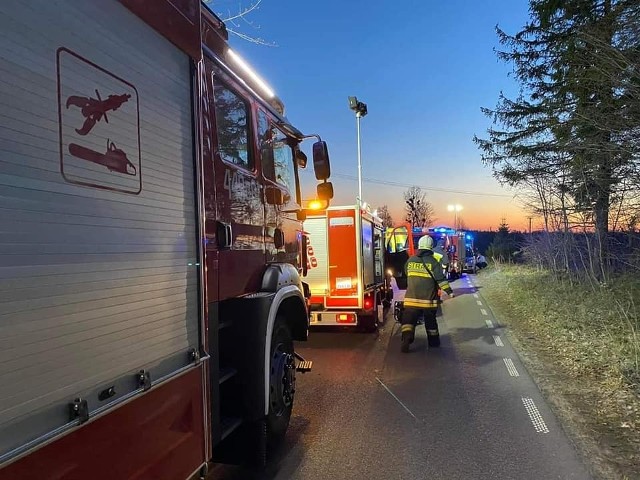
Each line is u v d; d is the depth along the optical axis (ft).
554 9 40.88
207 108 10.97
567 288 47.39
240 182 12.82
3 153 5.24
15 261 5.37
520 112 53.62
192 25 9.63
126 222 7.44
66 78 6.21
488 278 80.79
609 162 31.24
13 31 5.41
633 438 15.21
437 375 23.41
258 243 14.10
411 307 28.68
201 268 9.72
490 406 18.74
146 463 7.75
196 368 9.48
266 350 12.69
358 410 18.60
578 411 17.79
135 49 7.79
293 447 15.29
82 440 6.30
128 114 7.57
